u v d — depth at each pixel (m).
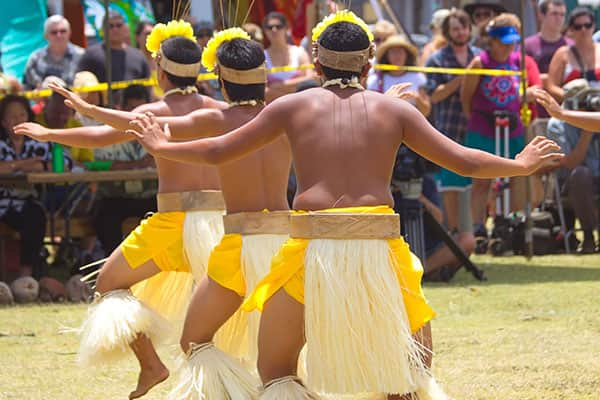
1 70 29.95
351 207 9.44
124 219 22.39
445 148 9.63
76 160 22.50
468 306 18.58
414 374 9.47
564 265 24.22
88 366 11.65
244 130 9.74
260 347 9.73
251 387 10.55
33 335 16.69
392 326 9.29
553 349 14.65
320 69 9.96
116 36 26.23
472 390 12.38
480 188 26.89
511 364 13.72
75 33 32.22
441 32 28.66
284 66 27.03
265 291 9.62
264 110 9.80
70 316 18.59
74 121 23.08
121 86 24.30
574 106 25.53
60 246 24.72
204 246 11.89
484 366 13.64
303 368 11.38
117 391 12.86
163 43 12.62
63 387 13.05
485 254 26.78
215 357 10.62
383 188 9.59
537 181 27.17
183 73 12.52
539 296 19.50
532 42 28.45
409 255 9.66
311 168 9.56
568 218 27.12
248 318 11.25
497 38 25.45
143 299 12.61
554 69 27.06
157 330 11.69
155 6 35.88
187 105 12.52
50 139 11.96
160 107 12.38
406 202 21.52
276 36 27.00
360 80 10.04
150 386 11.67
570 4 35.72
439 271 22.12
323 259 9.27
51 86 11.77
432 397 9.59
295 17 33.47
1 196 21.77
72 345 15.84
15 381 13.38
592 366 13.53
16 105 22.64
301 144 9.62
